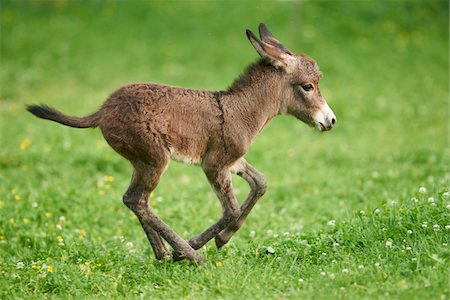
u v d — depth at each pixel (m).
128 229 30.88
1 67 65.94
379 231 24.22
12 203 31.83
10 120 51.03
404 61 65.38
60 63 66.38
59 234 28.92
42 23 74.31
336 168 42.00
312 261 23.56
